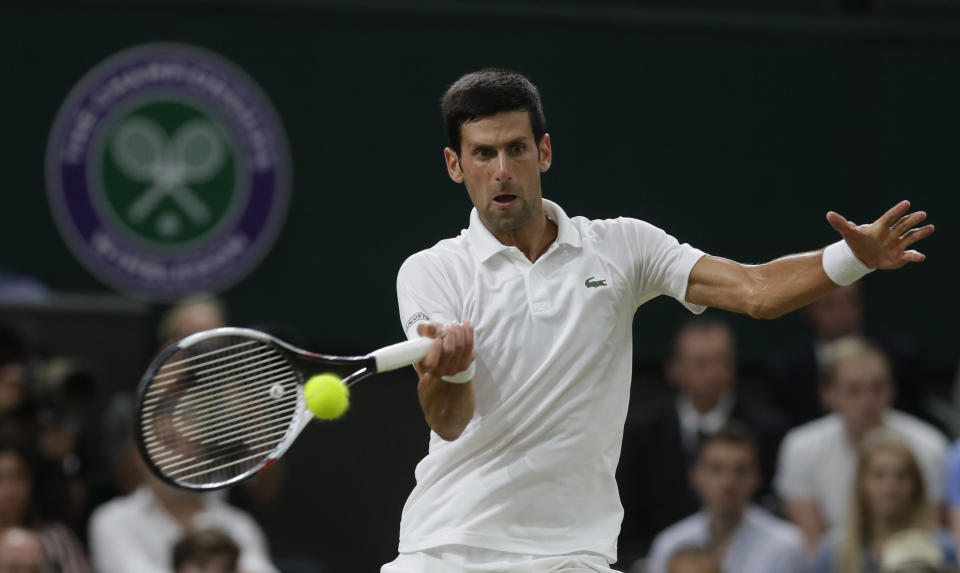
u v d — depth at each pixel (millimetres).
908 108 36938
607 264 14977
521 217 14562
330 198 34438
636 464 30422
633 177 35688
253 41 34125
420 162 34812
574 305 14688
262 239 34125
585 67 35531
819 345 33781
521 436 14586
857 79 36719
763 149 36250
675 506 30125
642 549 30000
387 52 34750
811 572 27625
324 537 33625
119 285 33500
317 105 34438
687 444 30406
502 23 35250
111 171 33438
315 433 33719
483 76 14633
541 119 14875
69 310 31438
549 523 14609
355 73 34625
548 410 14523
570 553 14531
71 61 33375
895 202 36781
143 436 14148
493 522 14555
